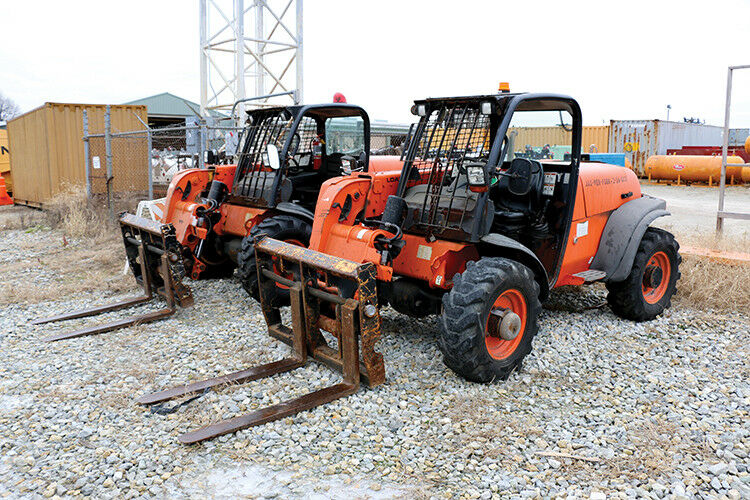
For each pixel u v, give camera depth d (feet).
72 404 13.26
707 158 67.56
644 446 11.20
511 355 14.24
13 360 16.02
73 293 23.06
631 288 17.87
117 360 15.85
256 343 16.93
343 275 13.10
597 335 17.40
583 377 14.52
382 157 26.43
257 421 12.12
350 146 22.74
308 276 14.56
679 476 10.25
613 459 10.81
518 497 9.75
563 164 17.38
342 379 14.05
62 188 48.16
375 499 9.75
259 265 16.12
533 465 10.69
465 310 13.05
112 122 49.16
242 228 21.75
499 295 13.55
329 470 10.56
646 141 78.13
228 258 24.50
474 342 13.06
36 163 52.42
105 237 34.19
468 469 10.61
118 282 24.43
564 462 10.77
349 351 13.47
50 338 17.43
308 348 15.26
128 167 48.11
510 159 17.44
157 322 19.15
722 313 19.52
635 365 15.16
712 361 15.42
